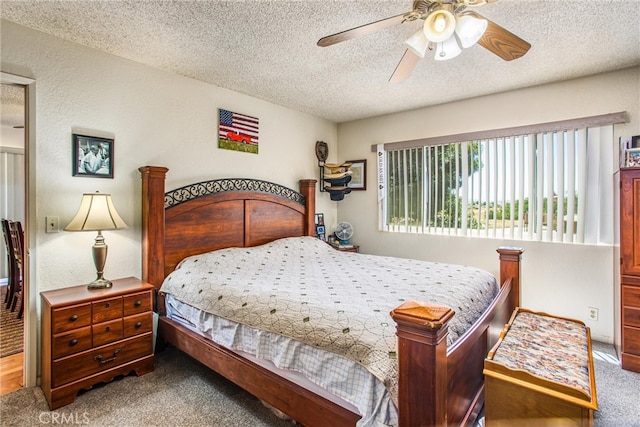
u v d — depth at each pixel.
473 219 3.65
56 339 1.99
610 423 1.89
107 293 2.23
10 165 5.14
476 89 3.37
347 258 3.35
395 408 1.26
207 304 2.21
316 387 1.60
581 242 3.05
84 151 2.46
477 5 1.57
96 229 2.25
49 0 1.91
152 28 2.22
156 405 2.03
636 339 2.44
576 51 2.53
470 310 1.93
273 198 3.81
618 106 2.88
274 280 2.39
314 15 2.07
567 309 3.12
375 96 3.62
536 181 3.27
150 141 2.84
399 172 4.20
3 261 5.09
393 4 1.96
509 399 1.42
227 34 2.30
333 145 4.78
